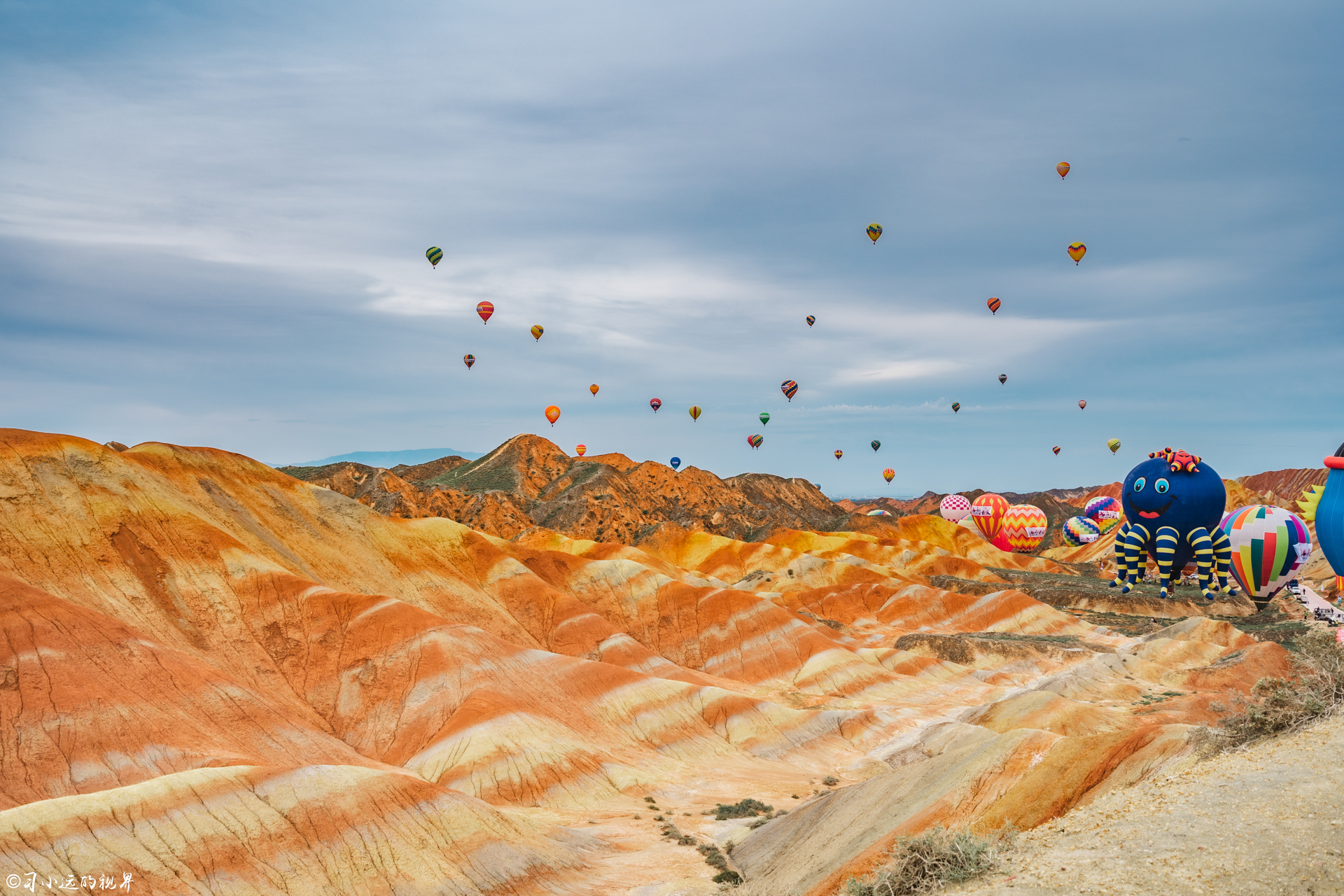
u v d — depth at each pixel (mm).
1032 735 25875
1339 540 61344
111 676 45281
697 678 81812
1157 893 11281
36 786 38750
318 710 57906
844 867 24141
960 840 14797
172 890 29812
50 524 56719
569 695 64562
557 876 37469
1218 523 84250
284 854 32781
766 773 60688
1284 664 73188
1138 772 19422
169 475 69812
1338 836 11703
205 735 45031
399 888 33469
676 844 43156
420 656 60812
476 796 49688
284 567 68688
